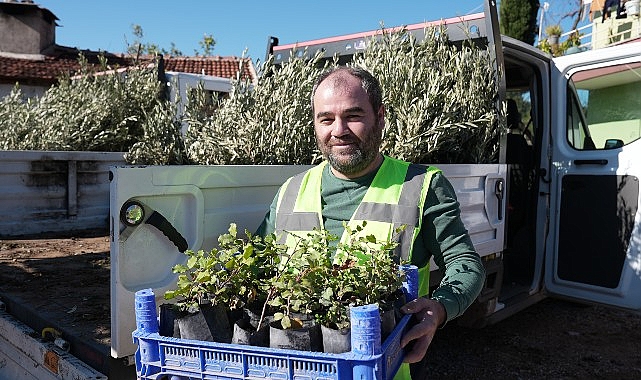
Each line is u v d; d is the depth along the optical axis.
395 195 1.94
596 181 3.94
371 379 1.21
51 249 4.23
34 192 4.84
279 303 1.44
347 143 1.92
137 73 7.59
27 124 6.58
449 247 1.90
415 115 3.43
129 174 1.86
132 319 1.90
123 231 1.87
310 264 1.46
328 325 1.38
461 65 3.64
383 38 4.00
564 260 4.12
